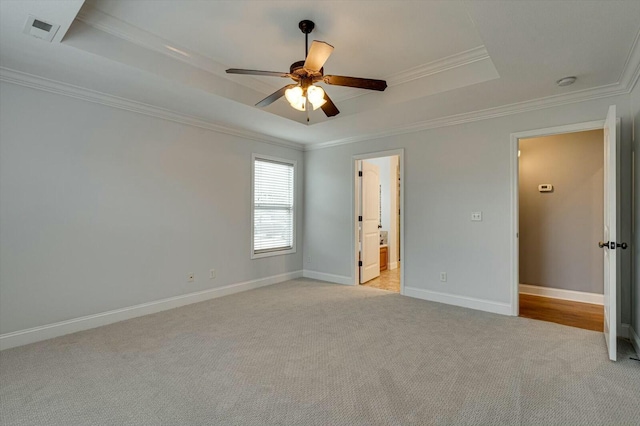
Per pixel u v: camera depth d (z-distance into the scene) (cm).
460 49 286
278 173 535
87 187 323
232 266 459
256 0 222
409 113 385
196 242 416
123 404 195
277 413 186
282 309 383
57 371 235
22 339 283
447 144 408
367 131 466
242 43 281
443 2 221
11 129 279
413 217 439
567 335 302
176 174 395
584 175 421
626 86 293
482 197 381
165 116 381
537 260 454
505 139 365
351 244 510
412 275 439
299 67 233
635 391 207
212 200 434
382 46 281
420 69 323
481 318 350
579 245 423
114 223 342
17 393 207
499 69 270
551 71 274
